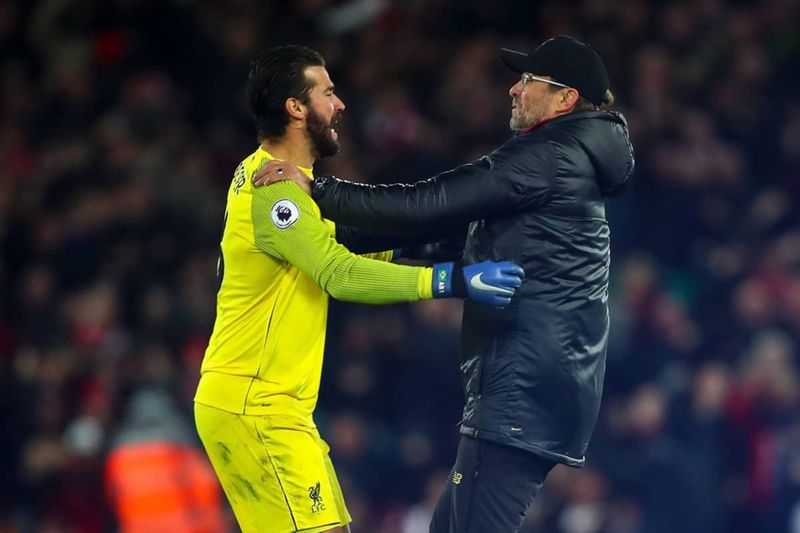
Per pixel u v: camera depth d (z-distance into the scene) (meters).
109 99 46.41
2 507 36.12
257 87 19.06
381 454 37.28
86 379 37.09
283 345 18.92
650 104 47.00
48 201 43.09
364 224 18.36
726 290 42.94
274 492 18.89
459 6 51.47
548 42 19.03
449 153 45.62
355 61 49.06
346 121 47.06
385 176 44.38
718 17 50.25
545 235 18.42
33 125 45.88
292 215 18.39
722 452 37.50
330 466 19.75
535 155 18.25
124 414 35.44
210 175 45.16
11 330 39.47
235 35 47.94
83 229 41.53
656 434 36.53
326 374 38.91
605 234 18.91
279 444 18.88
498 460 18.61
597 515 35.69
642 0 50.59
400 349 39.34
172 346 37.59
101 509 35.03
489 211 18.25
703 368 38.50
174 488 29.25
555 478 36.16
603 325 18.86
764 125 47.91
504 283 17.67
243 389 18.92
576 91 18.83
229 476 19.20
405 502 37.03
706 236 44.84
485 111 46.59
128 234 41.69
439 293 17.86
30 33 49.34
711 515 36.28
